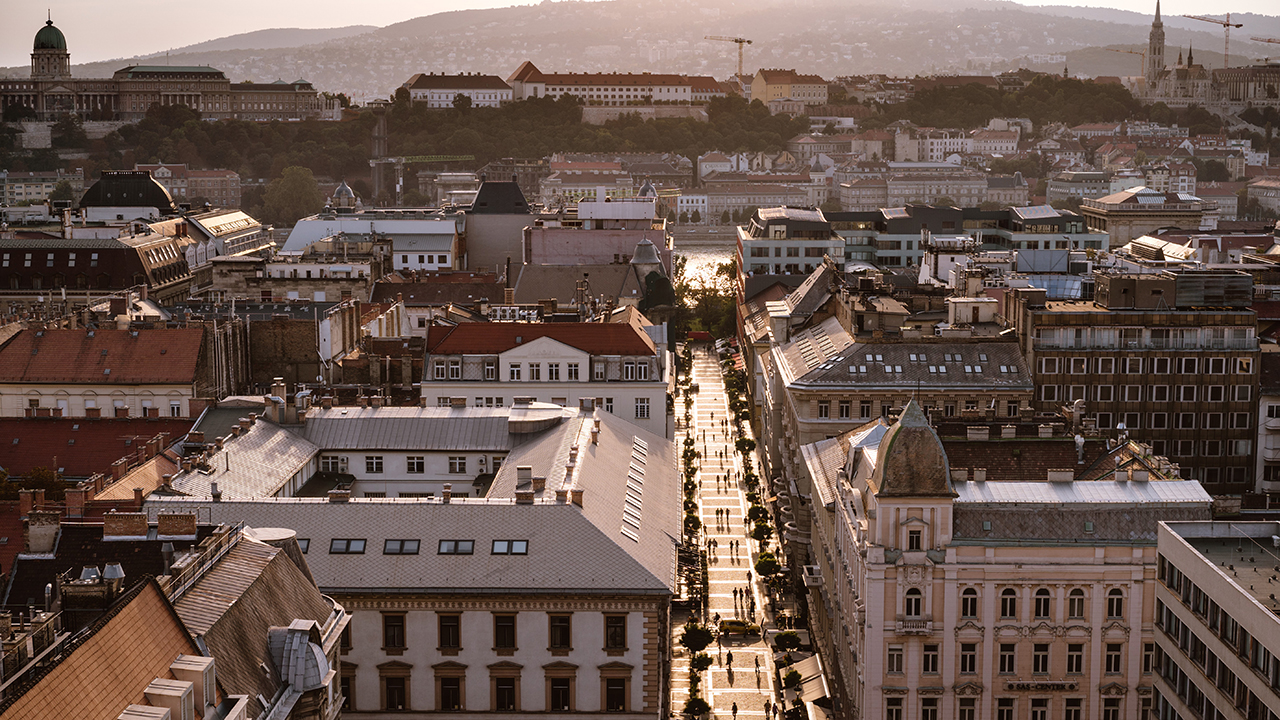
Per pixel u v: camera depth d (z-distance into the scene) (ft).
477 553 485.56
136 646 314.55
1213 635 429.38
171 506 501.97
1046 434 613.52
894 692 531.91
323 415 649.20
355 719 483.51
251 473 575.38
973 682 531.09
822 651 648.79
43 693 280.10
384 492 633.61
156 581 337.52
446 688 483.51
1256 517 540.93
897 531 524.93
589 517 498.28
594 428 611.88
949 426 622.54
